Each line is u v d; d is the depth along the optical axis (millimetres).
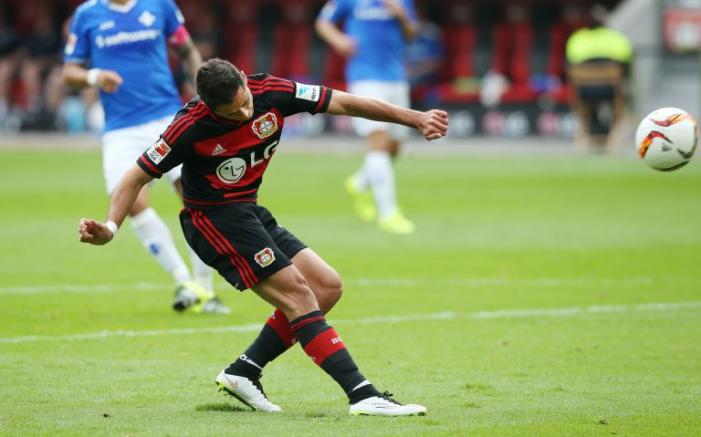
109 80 32125
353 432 20000
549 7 107938
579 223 55594
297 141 102438
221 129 21000
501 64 106250
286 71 109500
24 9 110062
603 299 35719
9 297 35594
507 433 20031
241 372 22094
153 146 21203
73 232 51625
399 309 34000
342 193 68438
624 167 82875
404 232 52406
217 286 38531
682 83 100375
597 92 92000
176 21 34750
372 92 53062
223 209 21547
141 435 19875
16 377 25000
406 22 52812
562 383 24562
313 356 21422
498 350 28125
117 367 26125
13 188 69000
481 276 40312
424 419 21078
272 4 109625
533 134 103000
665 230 52938
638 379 24938
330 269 22219
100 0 34125
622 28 101000
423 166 83875
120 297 35969
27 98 105812
